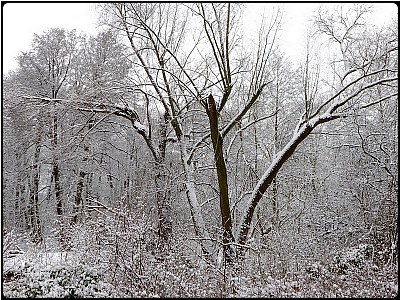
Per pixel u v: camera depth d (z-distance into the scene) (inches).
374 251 471.8
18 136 847.7
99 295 333.1
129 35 621.3
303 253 421.4
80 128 666.8
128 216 416.8
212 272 379.6
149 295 315.9
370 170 612.1
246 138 719.1
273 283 324.8
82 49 884.6
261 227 509.0
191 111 562.9
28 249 455.2
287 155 498.6
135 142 878.4
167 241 425.7
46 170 1002.1
